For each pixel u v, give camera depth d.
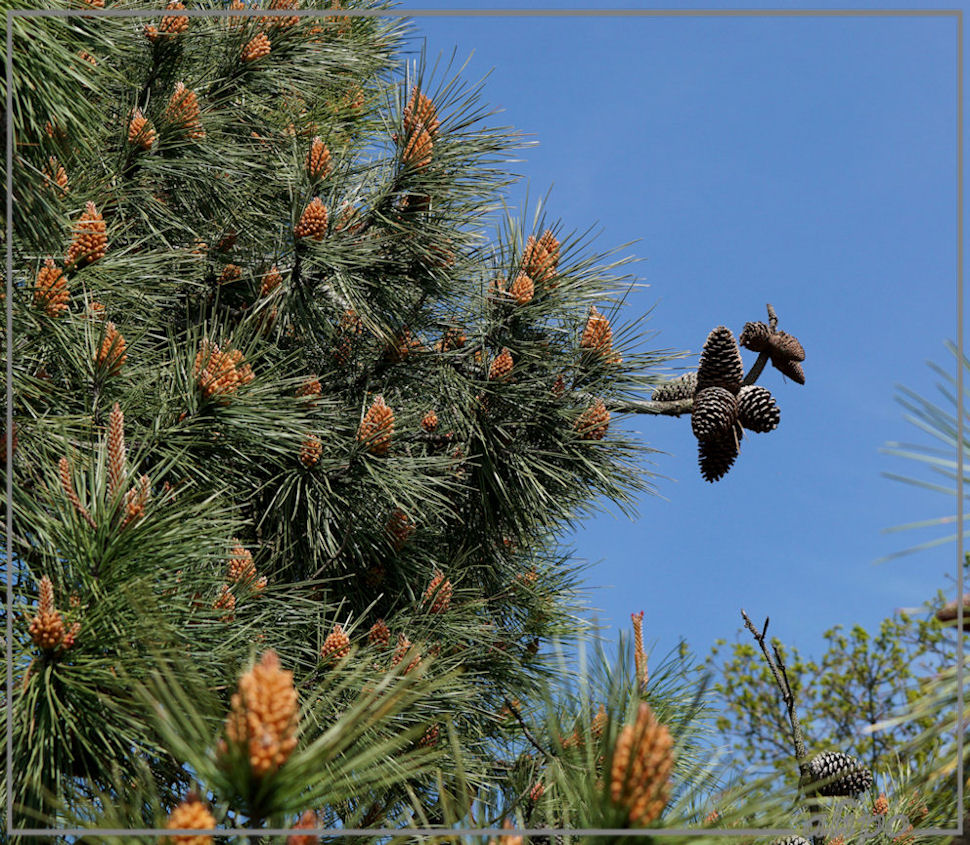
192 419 2.31
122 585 1.56
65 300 2.12
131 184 3.02
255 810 0.90
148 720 1.48
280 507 2.74
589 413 2.90
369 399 3.21
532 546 3.54
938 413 1.01
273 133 3.57
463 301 3.18
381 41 4.20
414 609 2.97
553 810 1.19
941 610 1.01
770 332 2.53
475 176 3.04
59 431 2.14
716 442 2.51
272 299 2.92
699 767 1.15
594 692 1.13
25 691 1.56
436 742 2.24
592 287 3.01
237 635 1.87
